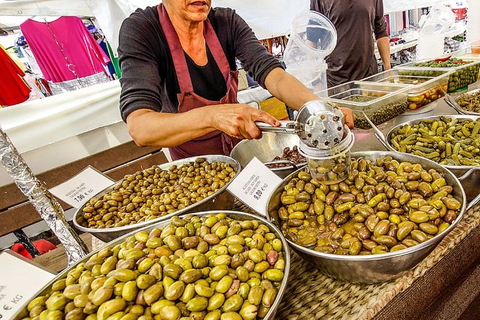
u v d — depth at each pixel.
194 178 0.95
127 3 2.02
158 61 1.05
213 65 1.13
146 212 0.81
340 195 0.66
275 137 1.20
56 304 0.49
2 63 2.14
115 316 0.45
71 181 0.97
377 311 0.52
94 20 2.59
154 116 0.81
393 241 0.53
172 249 0.57
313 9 2.27
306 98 0.98
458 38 3.71
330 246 0.56
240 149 1.11
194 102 1.13
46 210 0.71
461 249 0.71
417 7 3.91
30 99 2.54
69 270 0.60
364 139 1.14
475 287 0.82
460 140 0.87
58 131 2.04
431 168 0.69
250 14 2.55
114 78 2.78
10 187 1.41
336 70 2.19
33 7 1.74
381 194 0.63
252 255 0.53
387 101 1.21
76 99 2.11
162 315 0.45
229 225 0.63
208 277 0.52
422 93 1.26
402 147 0.90
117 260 0.57
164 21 1.02
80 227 0.80
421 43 2.60
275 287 0.51
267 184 0.77
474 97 1.18
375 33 2.45
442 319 0.73
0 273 0.61
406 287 0.56
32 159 2.05
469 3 2.53
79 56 2.52
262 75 1.13
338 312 0.53
